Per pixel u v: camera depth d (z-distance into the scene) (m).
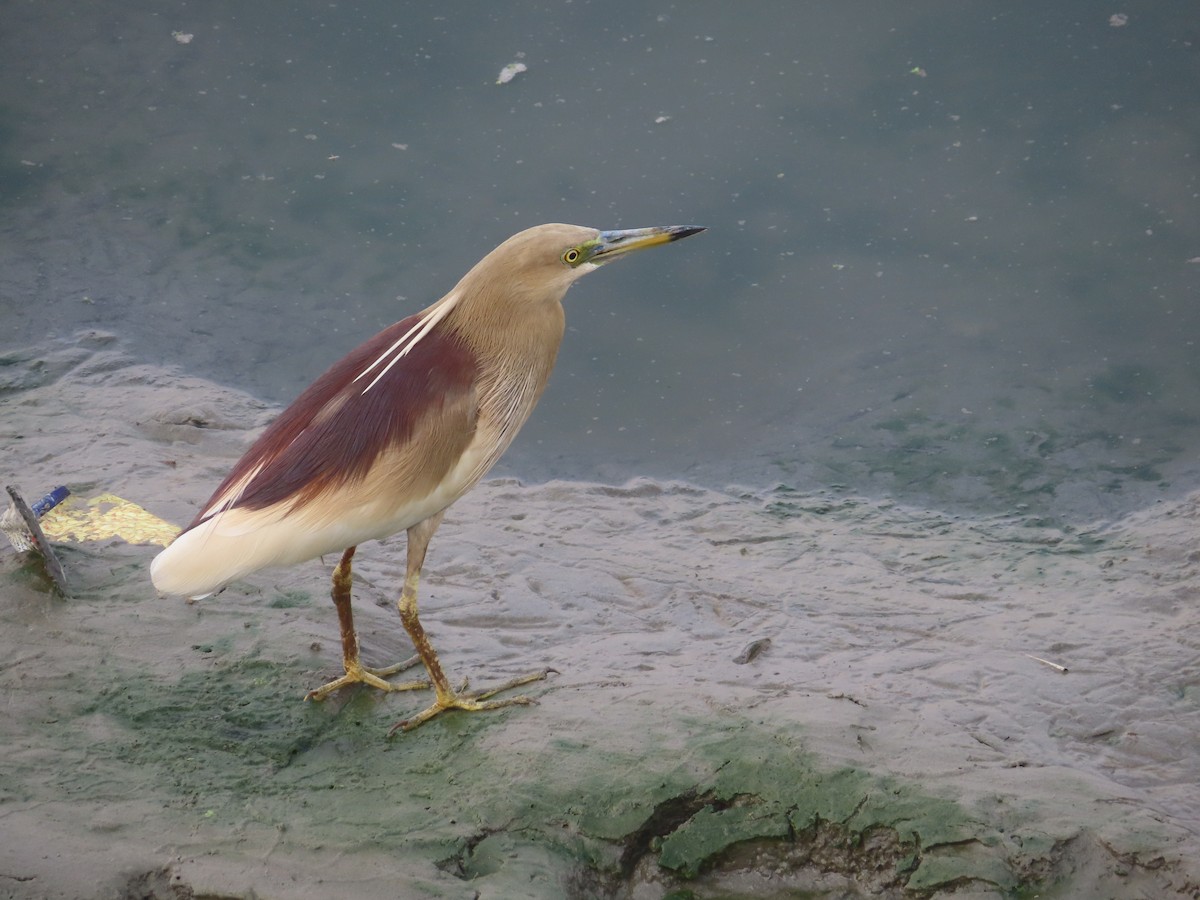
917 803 7.65
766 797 7.78
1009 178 16.86
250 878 6.94
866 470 13.30
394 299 15.55
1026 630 10.41
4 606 9.34
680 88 18.70
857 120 17.88
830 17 20.17
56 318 15.20
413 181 17.23
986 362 14.53
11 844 7.00
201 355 14.74
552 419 14.13
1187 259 15.55
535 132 17.98
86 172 17.59
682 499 12.88
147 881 6.94
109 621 9.36
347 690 8.90
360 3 21.09
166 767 7.93
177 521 11.09
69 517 11.06
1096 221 16.11
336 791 7.86
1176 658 9.89
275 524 7.57
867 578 11.41
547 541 11.82
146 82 19.27
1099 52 18.92
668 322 15.26
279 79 19.30
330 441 7.74
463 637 9.98
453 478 8.09
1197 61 18.53
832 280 15.66
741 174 17.14
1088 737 8.98
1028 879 7.29
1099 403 13.94
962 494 12.95
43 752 7.91
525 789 7.80
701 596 10.88
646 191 16.86
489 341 8.21
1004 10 19.98
